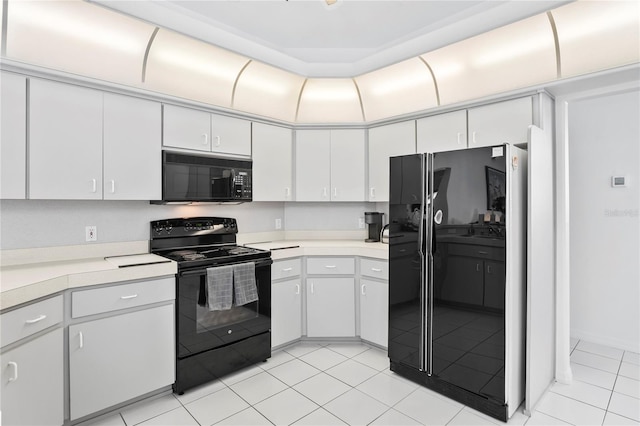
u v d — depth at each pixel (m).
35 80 2.05
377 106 3.53
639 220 3.02
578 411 2.18
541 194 2.34
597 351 3.07
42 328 1.74
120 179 2.39
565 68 2.48
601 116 3.19
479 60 2.79
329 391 2.43
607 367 2.77
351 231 3.80
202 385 2.51
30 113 2.03
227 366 2.61
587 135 3.26
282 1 2.43
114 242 2.61
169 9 2.46
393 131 3.30
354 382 2.55
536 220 2.26
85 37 2.32
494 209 2.12
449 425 2.06
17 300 1.58
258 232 3.57
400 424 2.06
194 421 2.09
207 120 2.88
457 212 2.29
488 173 2.15
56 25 2.20
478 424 2.07
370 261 3.09
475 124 2.75
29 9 2.07
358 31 2.87
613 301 3.16
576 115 3.31
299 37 2.98
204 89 3.01
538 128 2.29
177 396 2.36
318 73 3.31
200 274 2.45
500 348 2.10
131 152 2.44
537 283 2.28
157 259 2.46
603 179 3.19
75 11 2.20
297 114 3.68
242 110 3.29
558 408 2.22
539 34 2.46
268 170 3.32
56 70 2.09
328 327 3.22
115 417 2.11
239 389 2.46
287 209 3.82
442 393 2.39
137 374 2.18
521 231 2.25
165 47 2.65
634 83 2.28
